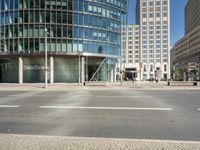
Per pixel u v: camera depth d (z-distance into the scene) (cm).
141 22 16150
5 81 6397
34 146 670
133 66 15375
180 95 2292
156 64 15962
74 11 6059
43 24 5875
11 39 5947
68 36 5975
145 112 1270
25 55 5888
